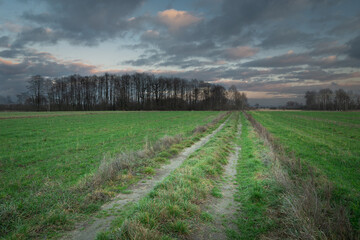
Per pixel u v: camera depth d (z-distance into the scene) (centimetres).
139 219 421
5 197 567
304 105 15025
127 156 922
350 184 669
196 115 5666
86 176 713
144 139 1683
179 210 469
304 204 446
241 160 1029
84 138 1723
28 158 1046
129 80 10069
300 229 386
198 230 422
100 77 9744
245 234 412
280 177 636
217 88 12712
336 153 1145
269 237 398
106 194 582
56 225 428
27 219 443
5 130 2100
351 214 462
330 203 508
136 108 9600
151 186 665
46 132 2038
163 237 381
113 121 3491
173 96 11025
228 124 2884
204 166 821
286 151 1213
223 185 704
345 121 3822
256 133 1905
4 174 789
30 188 643
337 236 362
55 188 628
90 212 486
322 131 2278
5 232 400
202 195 584
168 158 1051
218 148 1179
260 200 559
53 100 8825
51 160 1014
